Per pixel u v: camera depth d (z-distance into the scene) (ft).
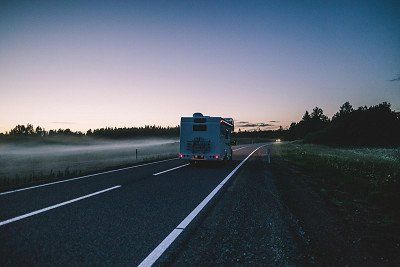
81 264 12.00
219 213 20.63
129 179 37.09
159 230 16.61
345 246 14.66
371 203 25.36
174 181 35.70
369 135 174.29
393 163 60.13
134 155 129.70
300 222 18.61
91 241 14.66
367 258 13.26
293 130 499.10
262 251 13.69
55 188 30.01
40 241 14.55
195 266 11.99
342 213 21.53
